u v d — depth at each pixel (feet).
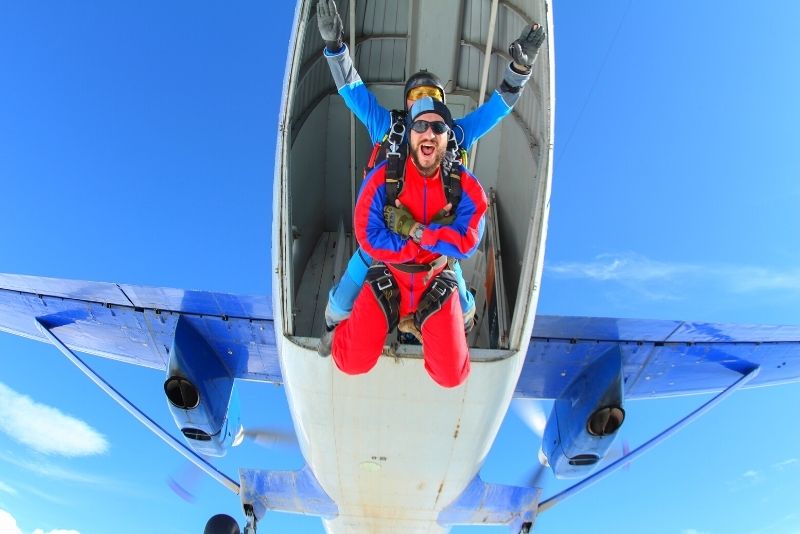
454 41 21.45
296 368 17.21
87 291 27.53
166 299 26.43
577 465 26.35
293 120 19.67
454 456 19.69
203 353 27.45
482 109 12.73
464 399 17.33
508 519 27.71
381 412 17.95
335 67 12.44
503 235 21.20
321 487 23.71
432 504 23.08
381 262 12.41
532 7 17.69
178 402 25.99
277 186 15.60
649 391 31.42
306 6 15.40
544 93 15.75
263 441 29.32
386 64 22.03
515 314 16.58
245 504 27.76
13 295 29.17
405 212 11.44
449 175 11.50
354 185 22.04
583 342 26.30
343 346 12.82
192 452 27.25
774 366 29.91
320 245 22.76
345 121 22.50
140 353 31.81
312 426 19.17
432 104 11.19
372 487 22.15
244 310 26.00
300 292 21.17
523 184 19.74
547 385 28.40
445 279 12.31
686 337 27.07
